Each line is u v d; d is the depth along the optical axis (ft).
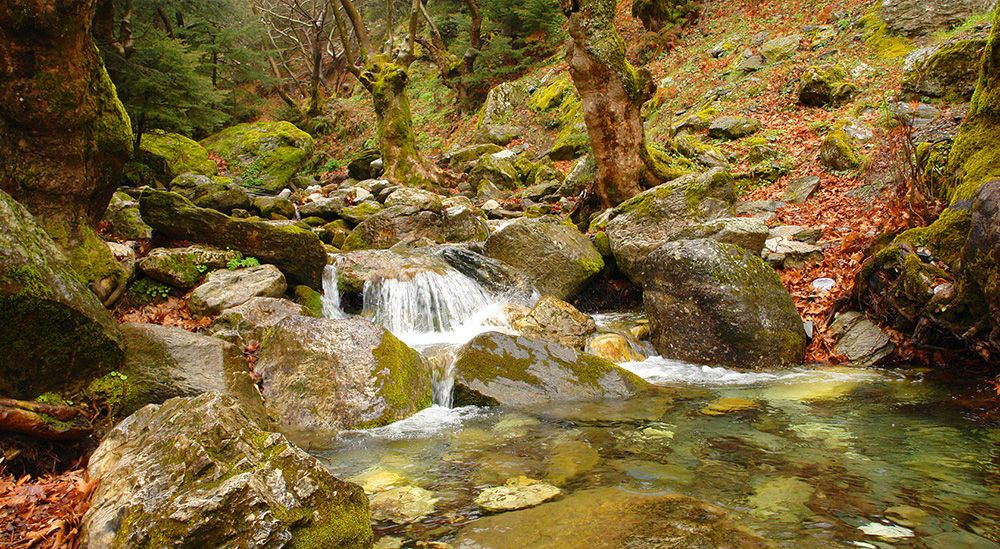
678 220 29.81
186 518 7.87
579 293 30.63
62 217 18.52
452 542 9.27
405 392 17.17
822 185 36.09
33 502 9.79
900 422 14.42
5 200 13.35
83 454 12.50
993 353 16.89
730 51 60.34
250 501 8.13
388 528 9.84
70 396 13.33
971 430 13.64
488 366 18.53
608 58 35.86
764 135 45.21
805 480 11.27
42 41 16.25
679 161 43.55
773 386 18.30
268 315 21.17
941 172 22.79
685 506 10.23
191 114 49.65
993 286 15.70
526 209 45.44
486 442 14.33
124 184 46.98
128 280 21.21
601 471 12.07
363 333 18.39
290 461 9.12
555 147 60.18
